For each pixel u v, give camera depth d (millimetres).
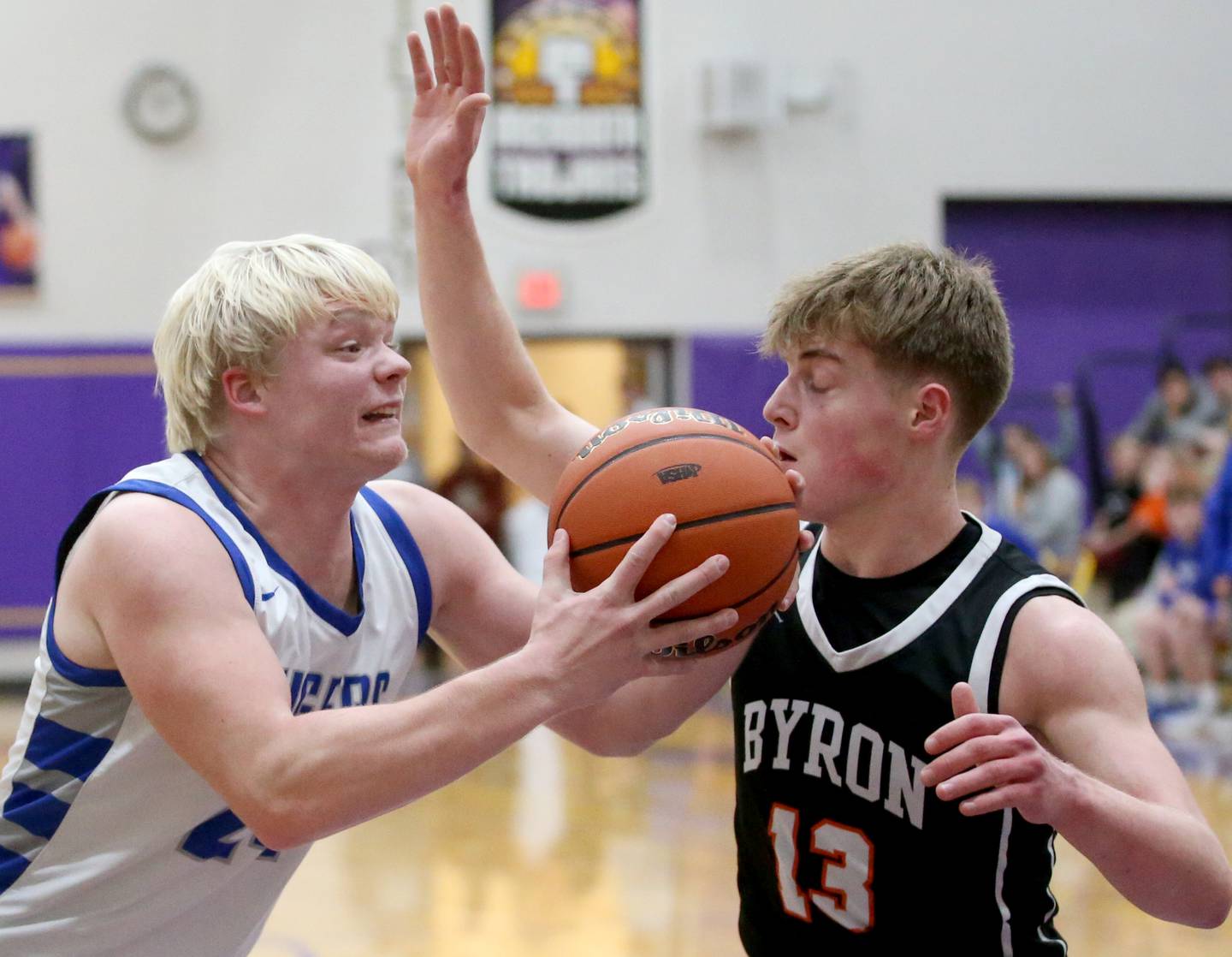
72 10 12781
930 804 2479
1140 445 13273
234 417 2584
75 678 2516
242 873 2723
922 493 2574
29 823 2598
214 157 12906
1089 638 2373
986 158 13297
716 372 13180
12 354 12656
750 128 13117
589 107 13172
